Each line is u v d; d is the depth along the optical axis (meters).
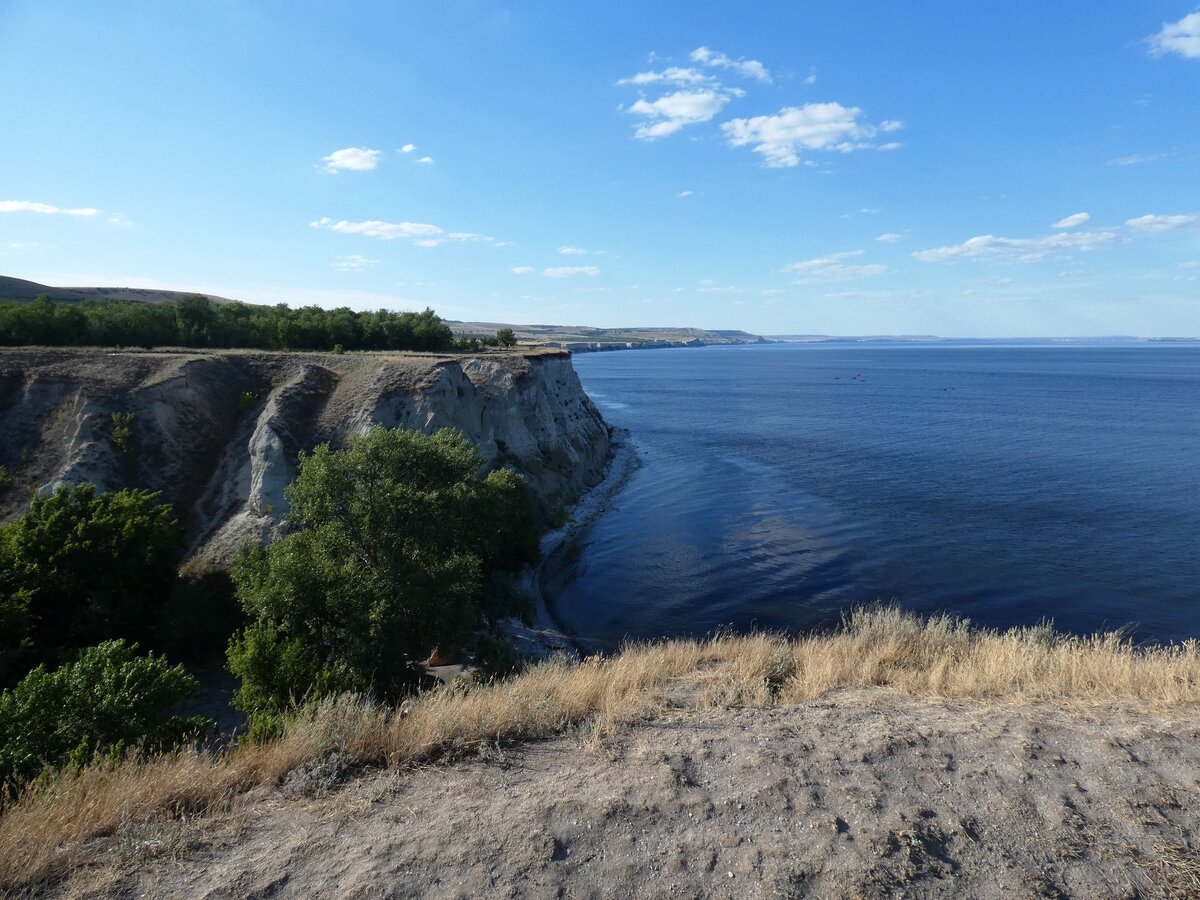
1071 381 155.88
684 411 100.19
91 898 5.07
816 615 27.45
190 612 22.02
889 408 101.44
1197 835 5.62
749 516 41.97
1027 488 47.22
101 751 9.77
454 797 6.42
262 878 5.26
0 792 8.48
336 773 6.89
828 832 5.68
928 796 6.21
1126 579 29.72
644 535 39.03
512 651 19.70
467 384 41.03
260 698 14.75
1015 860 5.37
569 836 5.71
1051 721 7.70
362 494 19.16
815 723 7.92
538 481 43.75
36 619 18.47
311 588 17.61
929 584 29.86
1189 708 8.03
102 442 30.42
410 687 16.89
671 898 5.01
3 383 32.56
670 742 7.47
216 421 34.34
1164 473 51.22
